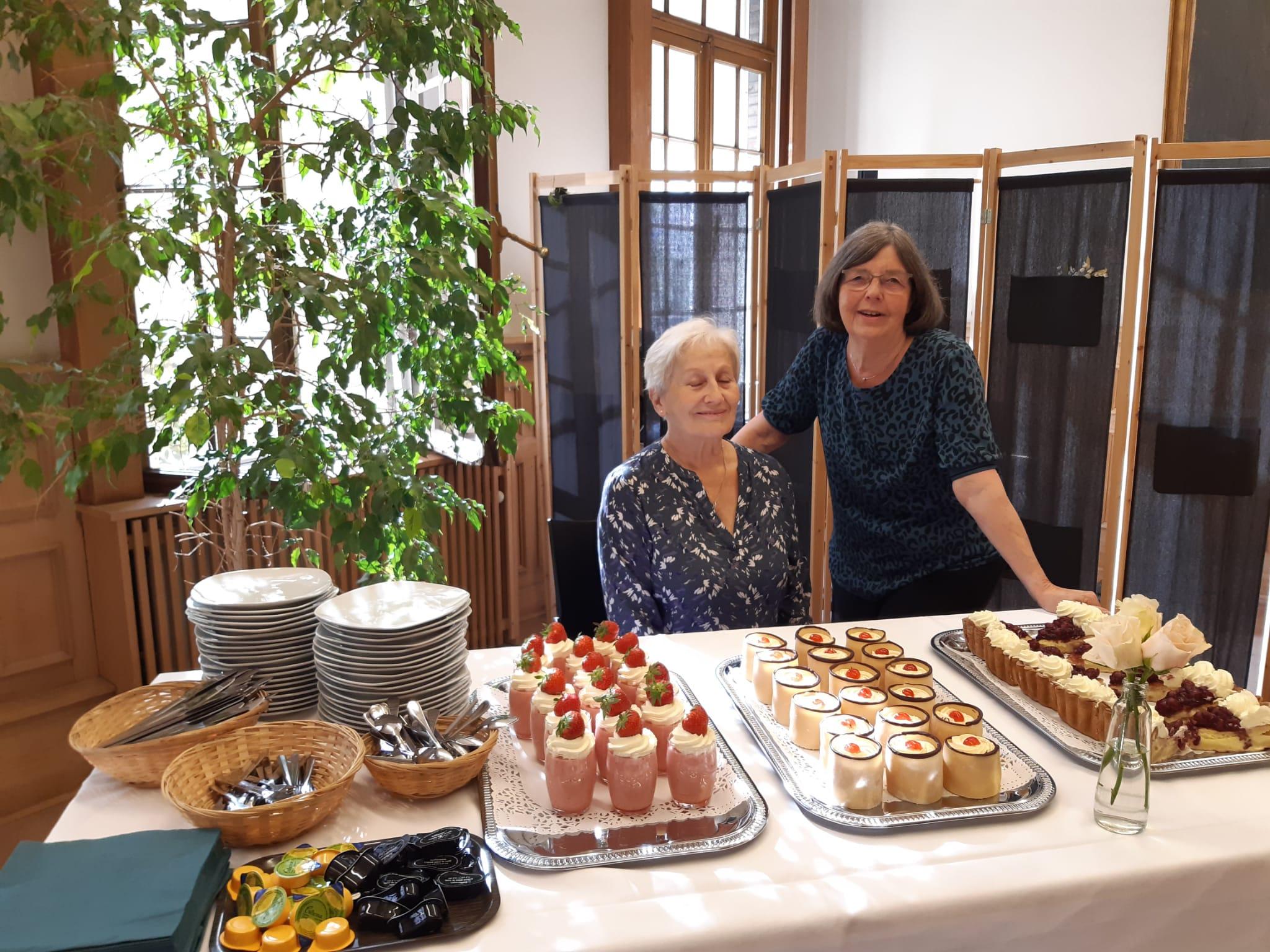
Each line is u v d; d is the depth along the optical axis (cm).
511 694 134
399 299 205
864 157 296
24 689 262
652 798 115
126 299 203
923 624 180
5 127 172
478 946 91
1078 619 164
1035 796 117
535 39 362
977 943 100
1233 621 298
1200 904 106
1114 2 390
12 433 178
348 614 132
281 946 88
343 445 206
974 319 310
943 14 449
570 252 342
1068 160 285
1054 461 304
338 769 117
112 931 85
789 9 490
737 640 170
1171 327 283
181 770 112
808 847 108
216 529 283
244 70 213
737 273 346
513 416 236
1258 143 269
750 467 192
